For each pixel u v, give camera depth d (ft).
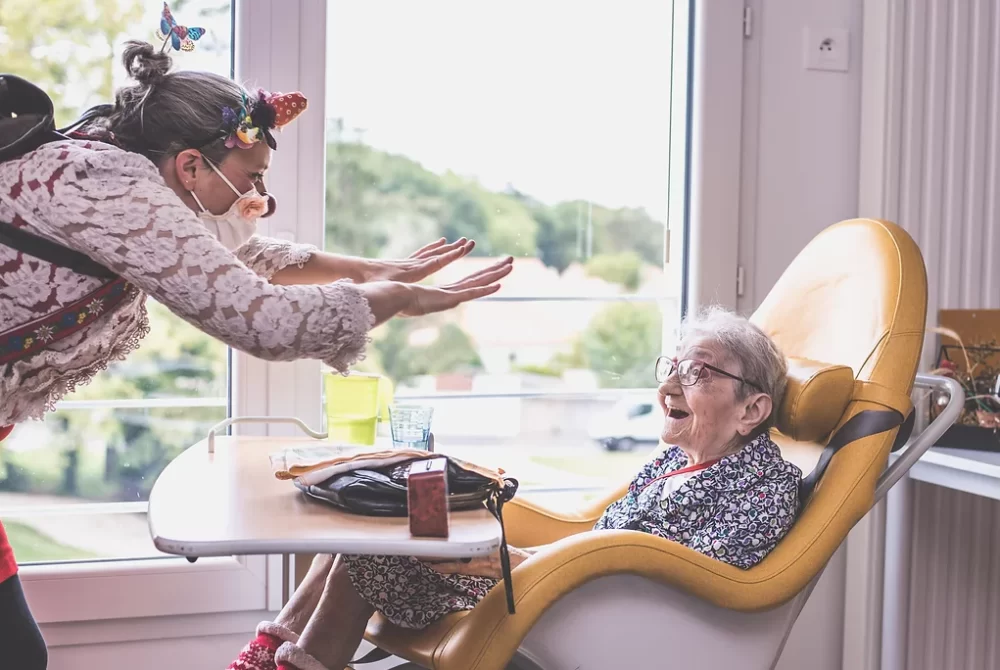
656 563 4.38
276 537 3.28
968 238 7.61
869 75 7.64
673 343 7.73
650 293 7.86
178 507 3.74
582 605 4.47
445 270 7.54
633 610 4.53
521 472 7.75
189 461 4.82
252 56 6.72
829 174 7.78
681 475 5.24
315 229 6.91
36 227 3.84
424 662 4.29
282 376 6.88
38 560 6.76
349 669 5.28
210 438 5.13
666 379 5.24
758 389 5.03
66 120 6.64
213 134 4.17
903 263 5.15
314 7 6.82
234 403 6.85
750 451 4.95
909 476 6.79
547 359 7.77
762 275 7.71
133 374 6.89
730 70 7.52
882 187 7.53
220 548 3.21
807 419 4.94
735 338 5.07
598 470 7.85
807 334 5.54
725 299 7.59
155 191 3.84
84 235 3.73
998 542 7.65
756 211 7.68
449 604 4.70
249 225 4.57
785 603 4.65
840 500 4.74
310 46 6.83
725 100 7.52
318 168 6.89
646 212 7.81
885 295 5.11
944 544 7.57
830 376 4.88
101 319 4.15
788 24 7.65
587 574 4.25
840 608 7.70
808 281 5.67
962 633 7.62
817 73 7.72
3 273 3.91
